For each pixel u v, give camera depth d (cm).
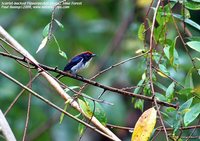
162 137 1034
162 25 746
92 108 656
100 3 1495
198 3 727
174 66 693
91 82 659
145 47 751
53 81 714
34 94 641
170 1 740
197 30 743
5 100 1299
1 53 662
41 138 1301
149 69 699
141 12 1346
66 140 1277
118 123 1233
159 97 723
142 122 609
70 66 867
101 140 1307
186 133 818
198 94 686
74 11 1468
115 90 657
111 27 1466
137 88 720
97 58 1402
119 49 1348
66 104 691
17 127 1295
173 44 677
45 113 1311
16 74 1312
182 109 655
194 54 1171
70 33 1441
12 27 1423
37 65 662
